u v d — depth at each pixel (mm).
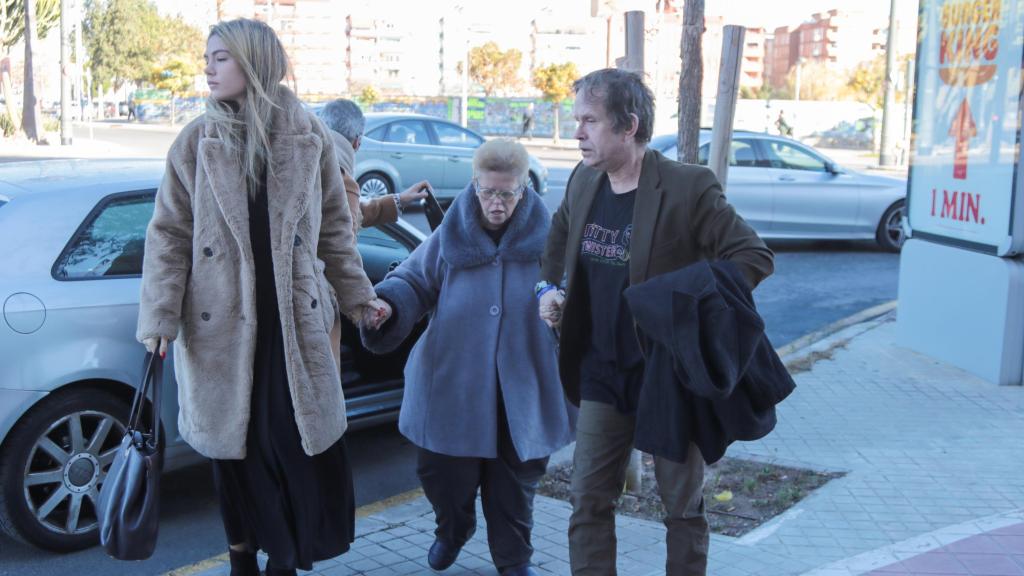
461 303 3633
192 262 3049
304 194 3037
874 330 8266
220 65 2979
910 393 6371
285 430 3100
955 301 6969
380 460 5535
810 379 6719
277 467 3146
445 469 3695
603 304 3098
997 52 6422
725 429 2840
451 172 16047
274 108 3053
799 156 13039
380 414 5312
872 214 13141
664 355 2891
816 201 12906
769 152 12914
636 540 4156
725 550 4020
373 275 5746
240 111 3010
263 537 3201
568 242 3197
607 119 2969
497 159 3504
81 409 4219
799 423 5762
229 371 3039
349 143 4566
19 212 4258
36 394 4051
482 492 3781
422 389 3674
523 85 79938
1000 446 5355
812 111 51812
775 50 171875
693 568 3076
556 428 3703
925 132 7309
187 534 4492
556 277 3350
